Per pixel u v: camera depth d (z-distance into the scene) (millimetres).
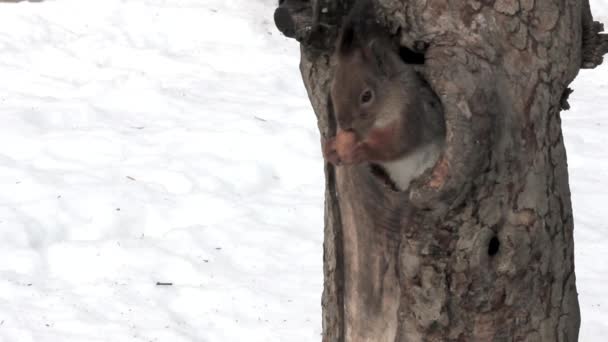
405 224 1670
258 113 3844
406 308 1689
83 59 4457
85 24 4887
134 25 4906
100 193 3023
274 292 2512
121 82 4113
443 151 1622
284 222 2941
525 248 1667
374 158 1646
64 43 4648
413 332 1690
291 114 3842
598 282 2562
